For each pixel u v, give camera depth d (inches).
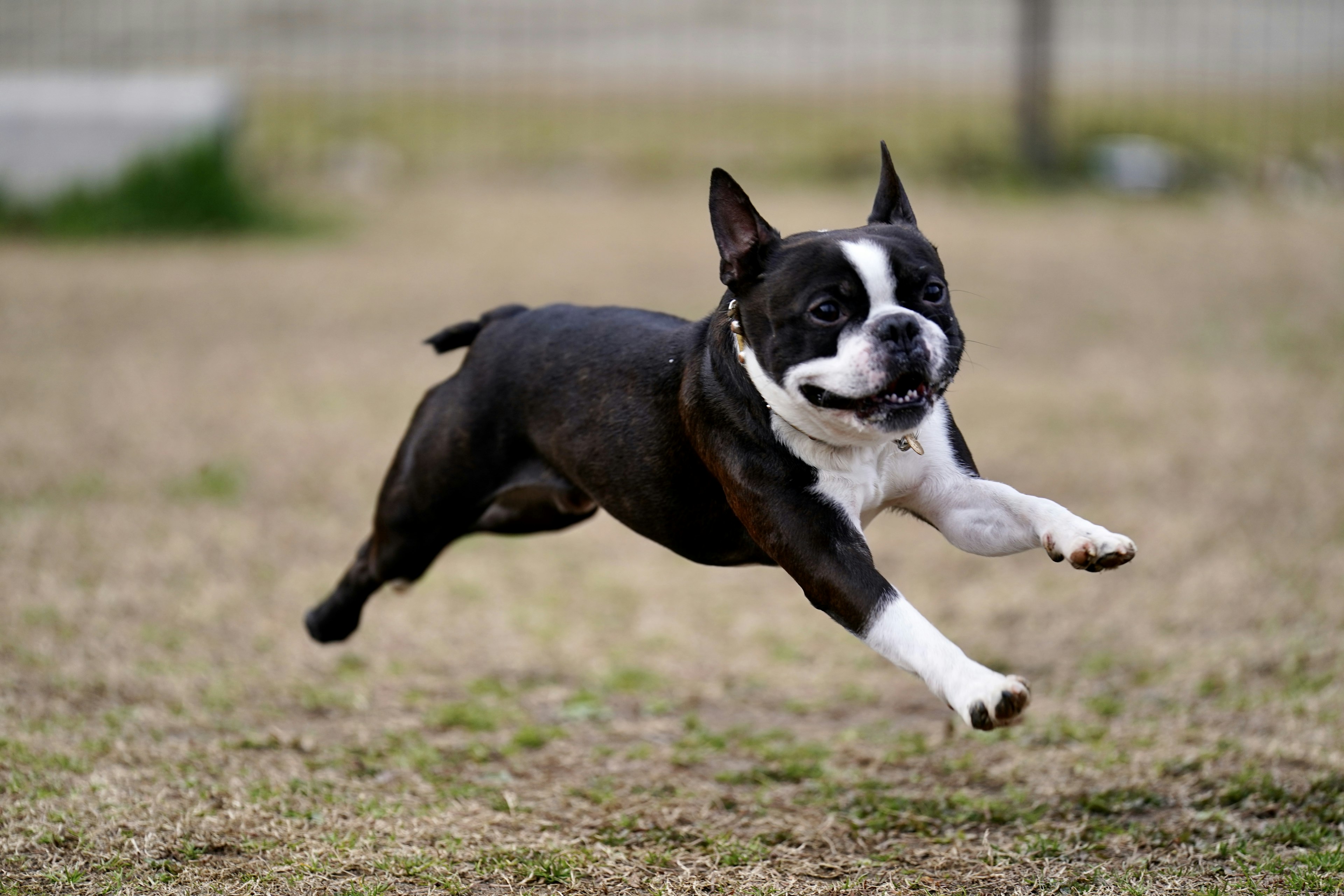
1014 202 1123.3
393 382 653.9
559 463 281.9
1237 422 583.8
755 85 1525.6
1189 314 779.4
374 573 315.3
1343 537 454.9
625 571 468.1
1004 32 1809.8
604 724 350.6
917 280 238.2
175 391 632.4
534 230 1010.7
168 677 362.9
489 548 488.7
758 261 244.2
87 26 1675.7
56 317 759.7
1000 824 282.5
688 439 259.0
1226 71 1604.3
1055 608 422.3
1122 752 313.9
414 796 296.2
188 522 482.6
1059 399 625.0
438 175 1205.1
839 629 420.8
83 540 457.7
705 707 366.3
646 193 1155.9
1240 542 456.8
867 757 323.0
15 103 998.4
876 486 247.4
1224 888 247.6
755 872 260.4
